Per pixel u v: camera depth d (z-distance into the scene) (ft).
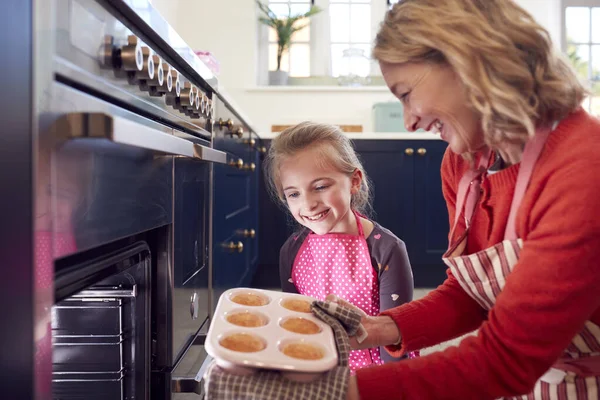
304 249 4.00
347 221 3.84
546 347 1.79
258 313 2.25
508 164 2.44
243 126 6.74
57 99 1.57
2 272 1.44
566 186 1.84
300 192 3.63
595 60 11.28
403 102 2.11
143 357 2.64
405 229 8.94
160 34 2.61
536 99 1.96
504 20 1.90
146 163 2.44
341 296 3.80
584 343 2.19
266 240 9.12
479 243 2.55
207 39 10.69
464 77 1.84
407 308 2.63
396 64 2.00
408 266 3.72
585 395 2.22
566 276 1.76
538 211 1.95
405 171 8.91
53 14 1.55
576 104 2.08
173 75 2.86
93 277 1.95
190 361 3.45
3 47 1.44
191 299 3.51
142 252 2.53
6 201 1.43
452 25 1.86
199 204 3.84
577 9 11.19
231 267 5.71
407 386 1.85
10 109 1.43
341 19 11.55
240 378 1.72
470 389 1.85
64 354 2.57
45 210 1.49
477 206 2.55
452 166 2.92
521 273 1.86
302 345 1.91
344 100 10.96
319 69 11.53
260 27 11.33
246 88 10.80
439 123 2.11
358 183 3.92
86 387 2.59
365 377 1.88
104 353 2.60
